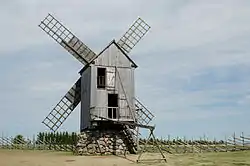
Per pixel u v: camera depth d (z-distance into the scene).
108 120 35.28
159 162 30.62
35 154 38.34
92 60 37.69
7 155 35.81
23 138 58.59
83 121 38.97
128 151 36.91
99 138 36.62
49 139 57.12
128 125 36.75
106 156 34.78
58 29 40.94
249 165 27.78
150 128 32.94
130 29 43.00
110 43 38.44
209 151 43.75
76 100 41.62
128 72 38.53
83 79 40.22
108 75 37.78
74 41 40.25
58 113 41.19
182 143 48.78
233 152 40.31
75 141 40.16
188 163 29.69
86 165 28.66
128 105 37.72
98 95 37.03
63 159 32.19
